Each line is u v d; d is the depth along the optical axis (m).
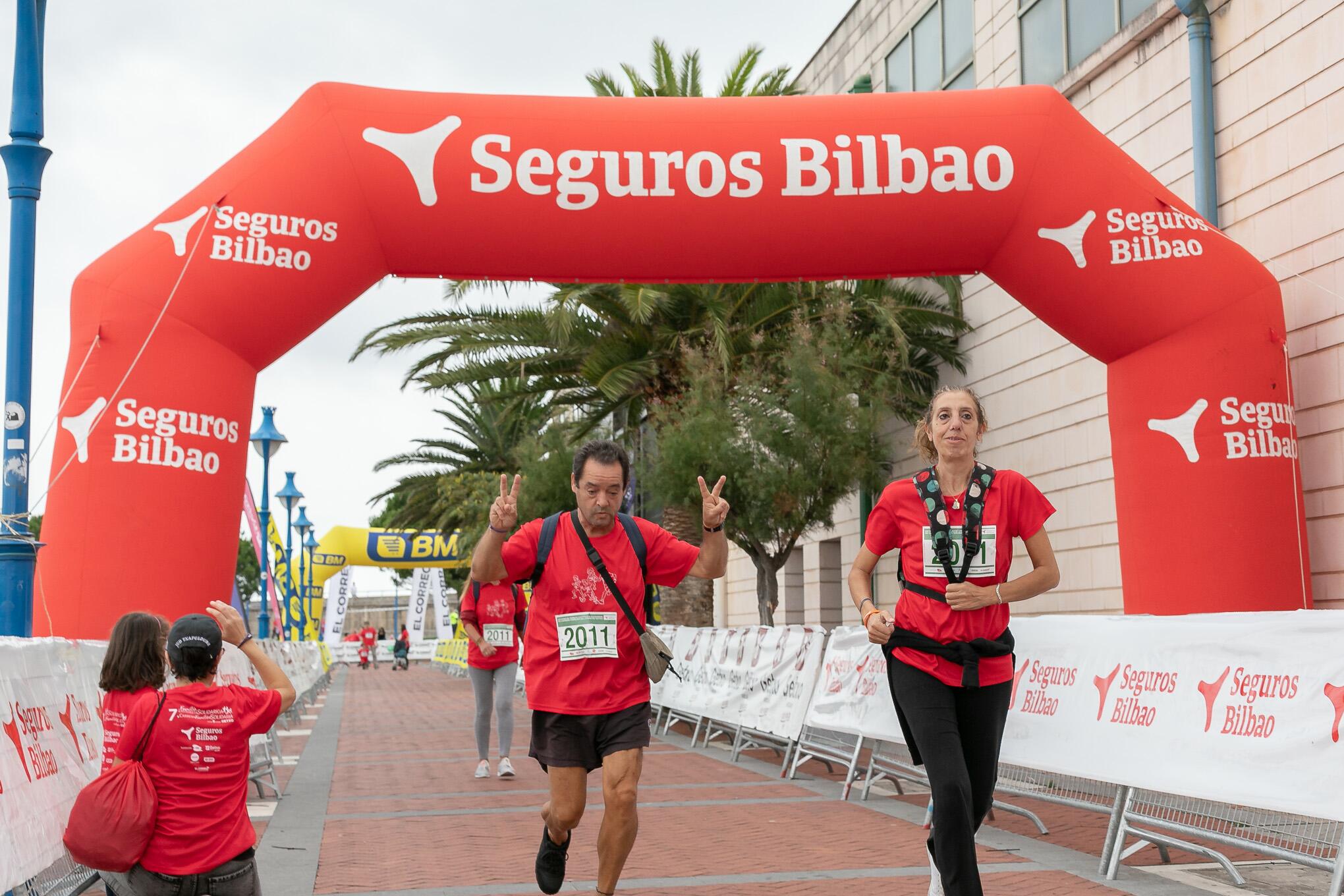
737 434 17.67
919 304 19.31
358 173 10.56
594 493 4.76
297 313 10.36
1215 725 5.71
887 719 8.84
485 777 10.95
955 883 4.21
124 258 9.98
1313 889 5.86
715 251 10.93
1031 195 10.98
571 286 17.47
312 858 6.83
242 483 10.23
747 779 10.70
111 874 3.87
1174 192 13.88
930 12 20.41
